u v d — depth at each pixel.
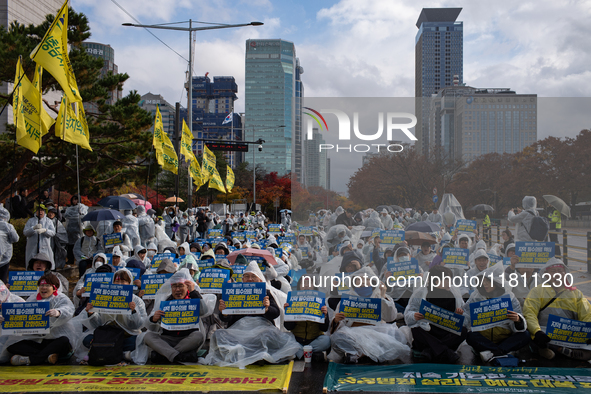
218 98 197.25
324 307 6.25
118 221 10.50
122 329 6.20
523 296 6.44
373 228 6.27
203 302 6.36
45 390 5.08
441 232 6.27
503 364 5.83
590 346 5.99
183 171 44.94
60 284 6.43
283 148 153.75
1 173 18.66
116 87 19.53
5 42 14.55
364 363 6.12
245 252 8.76
